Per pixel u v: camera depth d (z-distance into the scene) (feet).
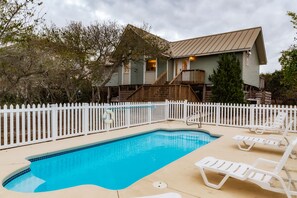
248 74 68.39
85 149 22.86
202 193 11.84
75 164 20.49
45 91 45.62
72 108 25.68
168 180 13.52
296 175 14.46
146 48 57.21
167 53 67.41
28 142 21.79
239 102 51.88
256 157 18.54
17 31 26.23
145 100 55.67
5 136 20.13
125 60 57.26
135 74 76.28
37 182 15.74
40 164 19.03
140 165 20.35
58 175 17.66
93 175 17.74
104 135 27.20
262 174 11.94
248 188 12.52
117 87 82.23
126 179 16.96
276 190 10.82
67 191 11.84
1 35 25.31
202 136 31.71
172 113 41.55
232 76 52.54
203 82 64.90
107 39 52.80
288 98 82.02
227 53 59.67
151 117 38.27
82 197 11.16
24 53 31.55
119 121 32.12
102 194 11.52
